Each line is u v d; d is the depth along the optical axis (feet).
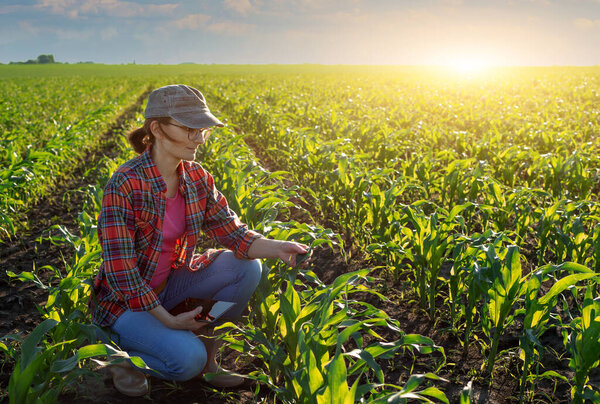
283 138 28.55
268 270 9.68
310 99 57.47
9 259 15.94
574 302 12.18
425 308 11.92
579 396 7.44
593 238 11.96
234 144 22.75
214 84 99.45
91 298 8.42
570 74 133.28
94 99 74.13
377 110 45.37
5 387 8.98
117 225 7.37
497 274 8.61
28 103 61.31
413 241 11.57
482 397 8.84
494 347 9.16
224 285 8.80
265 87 85.40
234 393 8.54
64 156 27.73
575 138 34.50
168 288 8.77
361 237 15.57
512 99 62.18
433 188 19.38
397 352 10.32
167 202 7.91
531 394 8.75
